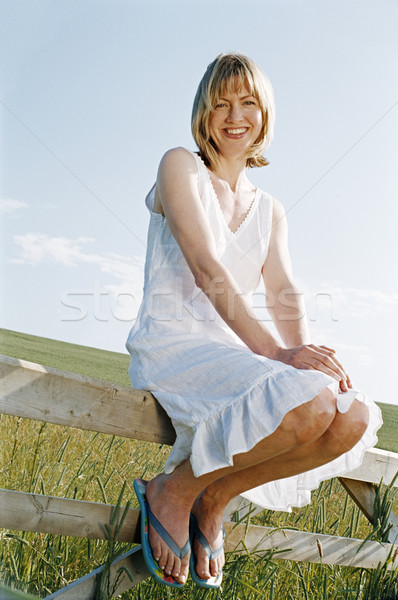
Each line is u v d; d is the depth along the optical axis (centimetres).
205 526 144
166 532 138
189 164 158
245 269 168
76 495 170
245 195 173
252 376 131
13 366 125
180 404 136
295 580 177
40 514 134
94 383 135
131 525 144
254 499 154
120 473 195
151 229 166
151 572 138
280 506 158
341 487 237
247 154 172
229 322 144
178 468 140
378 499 192
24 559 152
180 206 151
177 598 154
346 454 158
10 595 53
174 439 145
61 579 148
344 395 133
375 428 153
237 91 163
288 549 162
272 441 127
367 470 195
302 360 137
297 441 127
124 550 145
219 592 152
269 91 168
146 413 142
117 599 157
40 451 186
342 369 138
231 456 125
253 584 159
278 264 175
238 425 128
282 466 137
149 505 142
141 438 141
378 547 185
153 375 146
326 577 166
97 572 141
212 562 143
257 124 166
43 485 160
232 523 161
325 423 127
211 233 151
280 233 179
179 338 147
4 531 151
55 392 130
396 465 201
